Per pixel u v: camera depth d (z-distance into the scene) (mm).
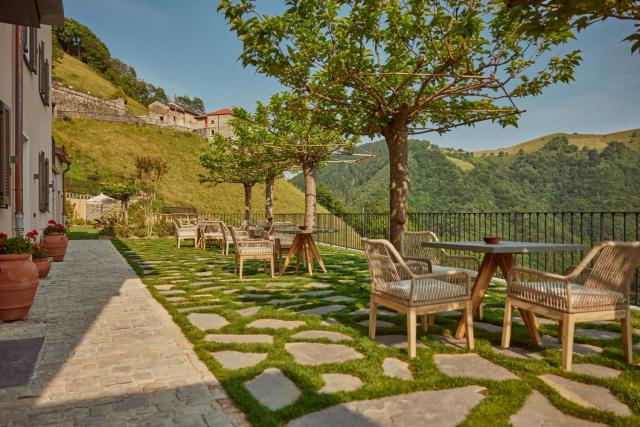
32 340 3262
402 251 4988
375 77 4715
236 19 3688
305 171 10312
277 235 9359
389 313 4191
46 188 9945
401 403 2156
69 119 45469
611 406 2102
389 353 2924
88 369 2656
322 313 4242
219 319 4008
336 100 4902
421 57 4547
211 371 2619
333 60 4195
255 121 9984
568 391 2281
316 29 4102
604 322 3822
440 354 2945
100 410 2092
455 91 4754
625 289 2699
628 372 2510
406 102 5492
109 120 50250
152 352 3004
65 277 6676
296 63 4207
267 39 3809
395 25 4070
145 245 13805
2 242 3938
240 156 12719
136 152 45781
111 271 7402
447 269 3930
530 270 2852
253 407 2080
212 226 13125
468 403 2150
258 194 47844
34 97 8148
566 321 2561
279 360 2770
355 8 3842
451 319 3975
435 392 2289
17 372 2580
